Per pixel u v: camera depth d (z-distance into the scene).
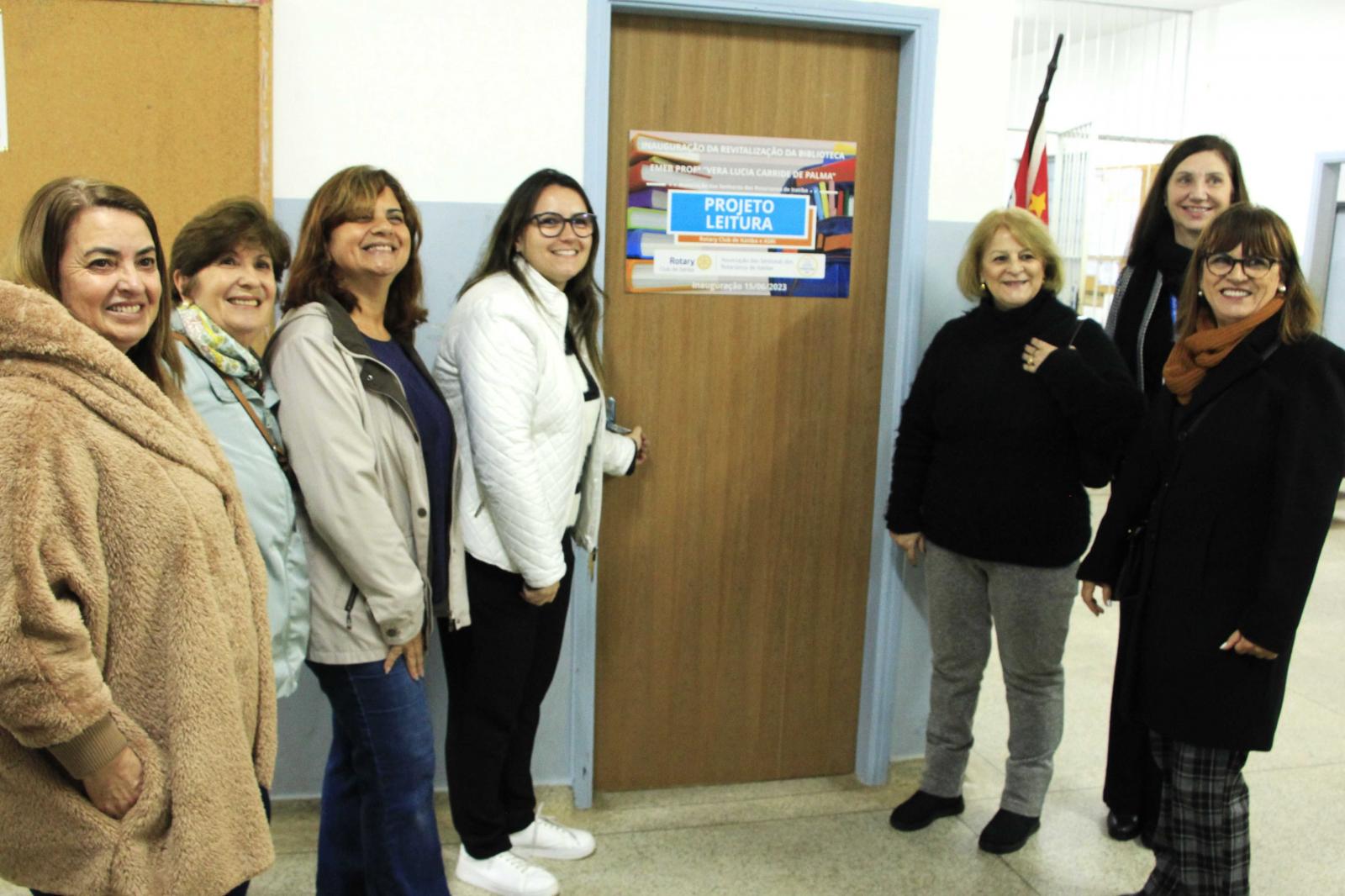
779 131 2.29
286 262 1.57
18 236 1.08
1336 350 1.63
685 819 2.37
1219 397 1.71
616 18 2.18
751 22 2.22
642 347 2.31
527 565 1.75
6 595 0.94
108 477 1.03
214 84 2.01
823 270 2.37
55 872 1.07
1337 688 3.26
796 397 2.40
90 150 2.01
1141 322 2.19
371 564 1.50
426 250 2.14
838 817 2.39
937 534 2.19
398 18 2.06
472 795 1.96
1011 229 2.04
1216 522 1.69
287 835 2.19
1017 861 2.19
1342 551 5.13
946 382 2.17
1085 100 6.43
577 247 1.83
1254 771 2.64
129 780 1.06
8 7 1.94
